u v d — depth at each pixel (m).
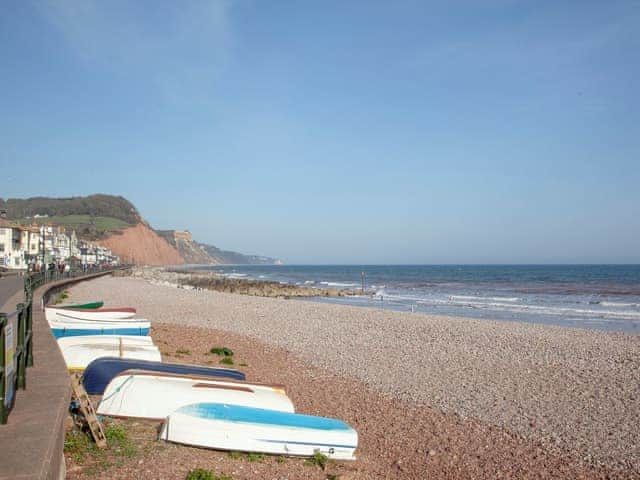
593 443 10.82
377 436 10.90
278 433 8.77
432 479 8.94
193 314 31.72
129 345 13.62
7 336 5.87
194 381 10.23
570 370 17.22
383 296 59.09
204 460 8.05
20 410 6.23
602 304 46.97
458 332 25.23
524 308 43.28
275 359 18.48
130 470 7.24
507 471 9.41
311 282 96.69
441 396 14.02
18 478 4.32
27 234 79.06
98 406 9.49
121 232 175.88
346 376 16.12
